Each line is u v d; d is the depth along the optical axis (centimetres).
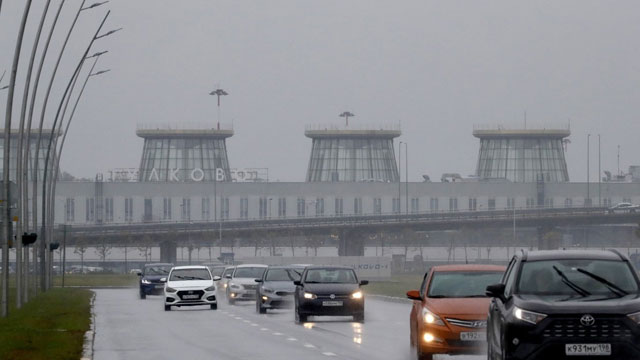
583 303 5069
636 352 4997
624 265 5419
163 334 9875
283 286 13625
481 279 7106
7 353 7419
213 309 14912
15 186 11719
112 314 13650
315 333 9844
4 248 11456
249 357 7456
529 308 5078
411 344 7331
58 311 13050
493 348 5575
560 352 5009
